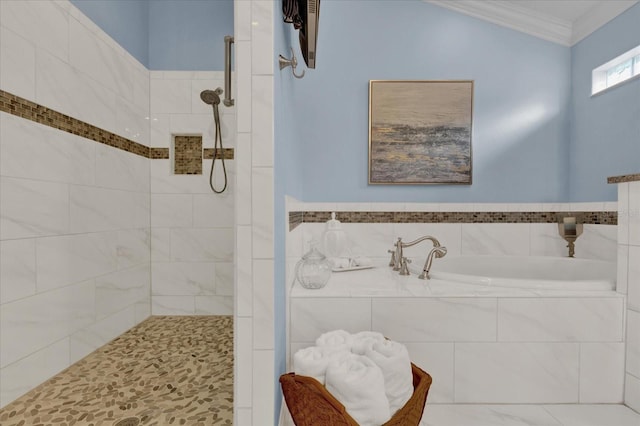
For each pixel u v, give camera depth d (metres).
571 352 1.42
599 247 2.20
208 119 2.57
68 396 1.45
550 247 2.44
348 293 1.45
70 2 1.77
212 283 2.60
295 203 1.85
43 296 1.59
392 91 2.42
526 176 2.47
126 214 2.27
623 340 1.41
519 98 2.46
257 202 1.04
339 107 2.43
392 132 2.42
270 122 1.03
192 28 2.58
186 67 2.58
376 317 1.43
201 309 2.60
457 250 2.43
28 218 1.51
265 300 1.04
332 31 2.43
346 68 2.43
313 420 0.94
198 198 2.59
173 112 2.56
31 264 1.53
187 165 2.64
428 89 2.42
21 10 1.47
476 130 2.46
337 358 1.03
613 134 2.09
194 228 2.59
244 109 1.03
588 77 2.29
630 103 1.98
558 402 1.42
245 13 1.03
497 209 2.44
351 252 2.42
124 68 2.24
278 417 1.15
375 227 2.43
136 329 2.29
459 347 1.42
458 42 2.44
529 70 2.46
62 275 1.71
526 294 1.43
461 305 1.42
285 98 1.47
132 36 2.35
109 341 2.08
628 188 1.41
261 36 1.03
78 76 1.82
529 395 1.42
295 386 0.98
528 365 1.42
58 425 1.25
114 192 2.14
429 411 1.37
